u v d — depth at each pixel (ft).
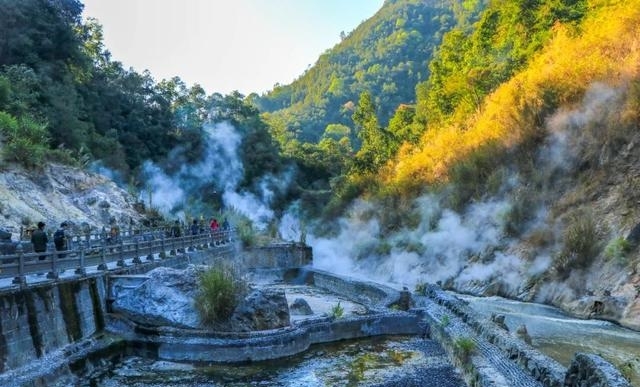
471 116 145.69
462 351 39.68
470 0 454.81
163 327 46.62
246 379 39.81
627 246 60.95
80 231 85.25
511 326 51.57
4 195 80.43
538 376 31.12
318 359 45.44
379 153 190.49
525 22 152.35
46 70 140.46
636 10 98.78
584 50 106.22
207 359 44.16
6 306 33.91
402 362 43.98
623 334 48.65
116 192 112.06
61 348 39.99
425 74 434.71
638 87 77.25
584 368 26.35
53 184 95.30
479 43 171.42
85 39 208.13
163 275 50.03
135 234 80.12
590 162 79.82
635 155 72.74
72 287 43.29
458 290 81.41
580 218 69.62
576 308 59.47
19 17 140.97
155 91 234.58
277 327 49.06
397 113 216.54
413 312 56.39
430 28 535.60
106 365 41.98
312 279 99.40
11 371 33.65
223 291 47.26
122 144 185.26
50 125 121.90
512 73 142.72
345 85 511.40
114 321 48.47
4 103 105.91
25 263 37.60
